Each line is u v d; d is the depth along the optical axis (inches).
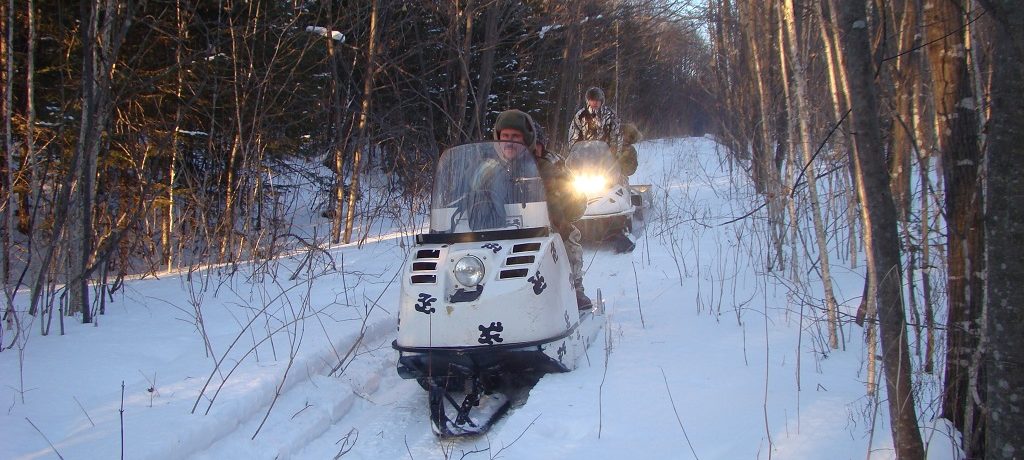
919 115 173.2
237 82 376.2
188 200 362.9
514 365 167.5
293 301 254.5
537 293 168.6
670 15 688.4
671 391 160.1
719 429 140.2
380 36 477.4
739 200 448.1
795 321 214.8
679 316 227.9
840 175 287.4
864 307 192.4
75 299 232.5
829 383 162.6
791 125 228.5
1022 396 87.8
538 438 142.5
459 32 542.6
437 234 182.2
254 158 365.7
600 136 385.7
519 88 718.5
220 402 156.5
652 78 1253.7
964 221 118.3
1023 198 86.0
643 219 415.5
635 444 136.7
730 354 186.4
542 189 192.4
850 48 98.9
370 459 151.1
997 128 86.9
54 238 220.7
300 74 429.4
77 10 343.6
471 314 165.9
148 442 135.4
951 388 126.1
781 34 219.1
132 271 360.5
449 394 176.4
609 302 254.2
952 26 113.2
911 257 143.0
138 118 358.0
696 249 324.8
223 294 267.0
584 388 163.8
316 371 191.8
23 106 337.1
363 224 476.1
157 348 194.9
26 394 159.9
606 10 692.1
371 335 225.6
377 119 459.5
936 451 118.9
